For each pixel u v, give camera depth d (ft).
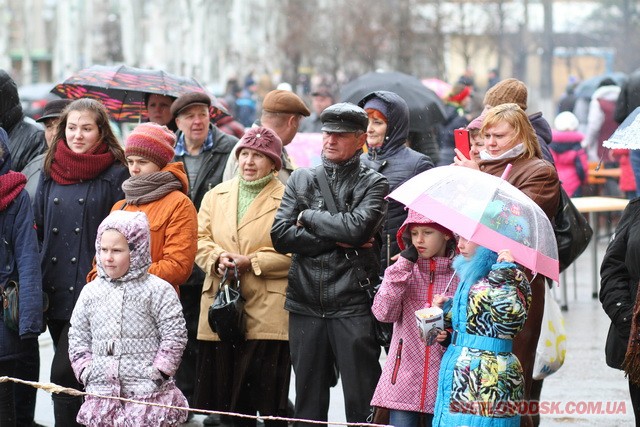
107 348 53.72
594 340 86.17
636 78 100.07
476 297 48.85
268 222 62.34
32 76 590.55
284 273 61.77
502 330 48.67
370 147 64.23
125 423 53.36
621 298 52.70
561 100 185.47
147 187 58.95
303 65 332.39
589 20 345.72
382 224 59.47
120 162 62.80
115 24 456.04
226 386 62.69
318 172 58.54
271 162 63.10
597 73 376.27
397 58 295.69
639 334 50.85
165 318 54.08
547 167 53.83
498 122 54.24
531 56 351.25
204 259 62.23
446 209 49.47
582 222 58.85
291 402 68.39
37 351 65.82
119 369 53.62
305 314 58.54
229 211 62.85
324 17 320.09
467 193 49.70
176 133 71.51
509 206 49.47
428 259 53.83
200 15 440.04
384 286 53.83
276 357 61.62
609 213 130.82
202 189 69.21
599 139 146.82
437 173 51.06
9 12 597.52
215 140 70.23
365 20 298.35
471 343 49.21
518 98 63.52
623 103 101.04
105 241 53.72
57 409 59.52
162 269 57.77
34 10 602.44
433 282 53.72
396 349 54.19
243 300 61.26
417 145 95.14
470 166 53.57
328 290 57.72
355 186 57.82
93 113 62.28
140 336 53.98
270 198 62.85
